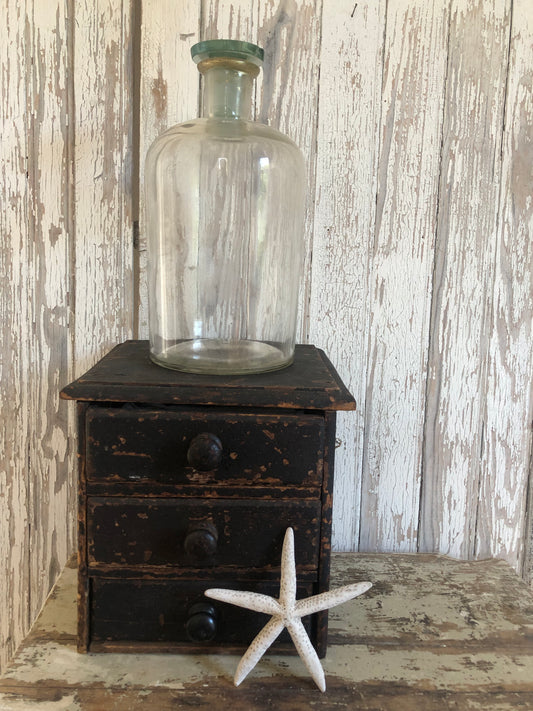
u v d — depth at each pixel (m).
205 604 0.65
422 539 1.00
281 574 0.62
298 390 0.63
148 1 0.86
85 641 0.66
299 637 0.61
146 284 0.92
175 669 0.64
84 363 0.94
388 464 0.97
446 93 0.90
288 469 0.63
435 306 0.94
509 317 0.95
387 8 0.88
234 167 0.83
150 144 0.89
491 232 0.93
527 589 0.85
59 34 0.87
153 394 0.62
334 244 0.92
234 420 0.62
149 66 0.87
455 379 0.96
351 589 0.62
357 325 0.94
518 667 0.66
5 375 0.93
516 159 0.91
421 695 0.61
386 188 0.91
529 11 0.89
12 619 0.98
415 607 0.79
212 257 0.86
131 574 0.65
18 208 0.90
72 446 0.95
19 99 0.88
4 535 0.97
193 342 0.85
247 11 0.87
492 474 0.98
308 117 0.89
